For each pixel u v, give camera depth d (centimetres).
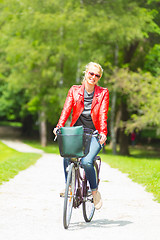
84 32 3388
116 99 4006
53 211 773
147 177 1277
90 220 705
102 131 657
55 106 4084
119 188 1098
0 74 5022
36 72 4009
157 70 3516
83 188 679
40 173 1485
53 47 3594
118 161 2120
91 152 657
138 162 2053
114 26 3262
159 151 5203
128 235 599
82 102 666
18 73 4031
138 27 3234
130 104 3288
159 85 3131
